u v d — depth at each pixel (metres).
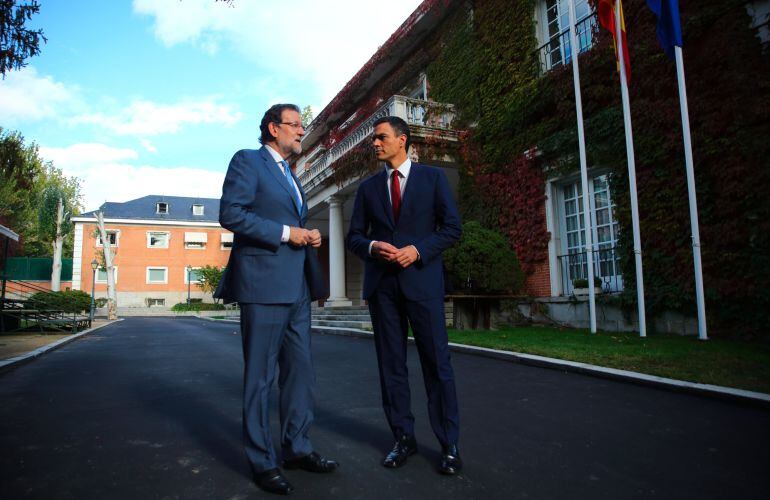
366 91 17.14
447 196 2.48
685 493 1.99
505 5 10.87
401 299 2.44
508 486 2.08
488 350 5.68
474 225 8.94
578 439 2.72
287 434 2.29
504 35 10.83
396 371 2.45
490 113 10.96
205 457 2.50
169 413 3.49
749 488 2.03
